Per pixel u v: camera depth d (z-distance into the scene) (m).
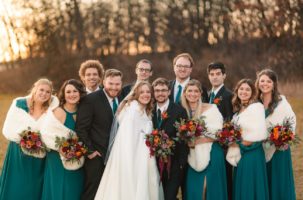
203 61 21.12
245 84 5.73
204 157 5.58
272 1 21.25
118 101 6.07
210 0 22.06
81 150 5.33
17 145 5.68
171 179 5.59
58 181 5.51
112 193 5.34
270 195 5.92
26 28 22.62
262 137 5.57
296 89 18.53
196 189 5.63
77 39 22.59
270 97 5.92
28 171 5.66
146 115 5.60
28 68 22.58
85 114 5.48
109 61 22.36
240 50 21.27
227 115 6.08
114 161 5.40
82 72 6.23
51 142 5.39
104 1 22.77
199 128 5.38
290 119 5.77
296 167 8.67
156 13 22.58
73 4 22.59
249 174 5.62
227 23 21.83
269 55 20.88
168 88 5.67
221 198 5.60
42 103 5.74
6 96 21.50
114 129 5.55
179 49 22.19
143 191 5.30
